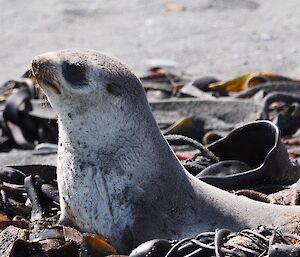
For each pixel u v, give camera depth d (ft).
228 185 68.13
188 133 93.50
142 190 58.65
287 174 69.97
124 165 58.54
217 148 72.43
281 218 60.64
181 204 59.31
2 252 57.52
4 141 95.61
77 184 59.11
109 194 58.59
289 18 143.84
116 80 58.39
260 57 125.90
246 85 104.68
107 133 58.54
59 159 60.13
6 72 121.70
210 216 59.62
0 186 69.51
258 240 55.47
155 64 123.44
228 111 96.32
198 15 148.15
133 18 148.15
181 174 60.23
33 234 59.26
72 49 59.93
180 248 55.57
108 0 159.63
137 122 59.00
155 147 59.57
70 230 58.90
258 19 144.36
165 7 153.28
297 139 93.50
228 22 143.23
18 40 137.49
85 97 57.77
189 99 97.71
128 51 130.93
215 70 121.08
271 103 97.35
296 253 53.36
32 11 153.58
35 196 67.05
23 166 72.23
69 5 156.25
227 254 54.34
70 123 58.65
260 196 66.33
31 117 96.43
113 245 58.85
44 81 57.67
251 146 71.10
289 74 118.73
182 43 133.59
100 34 140.36
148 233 58.29
